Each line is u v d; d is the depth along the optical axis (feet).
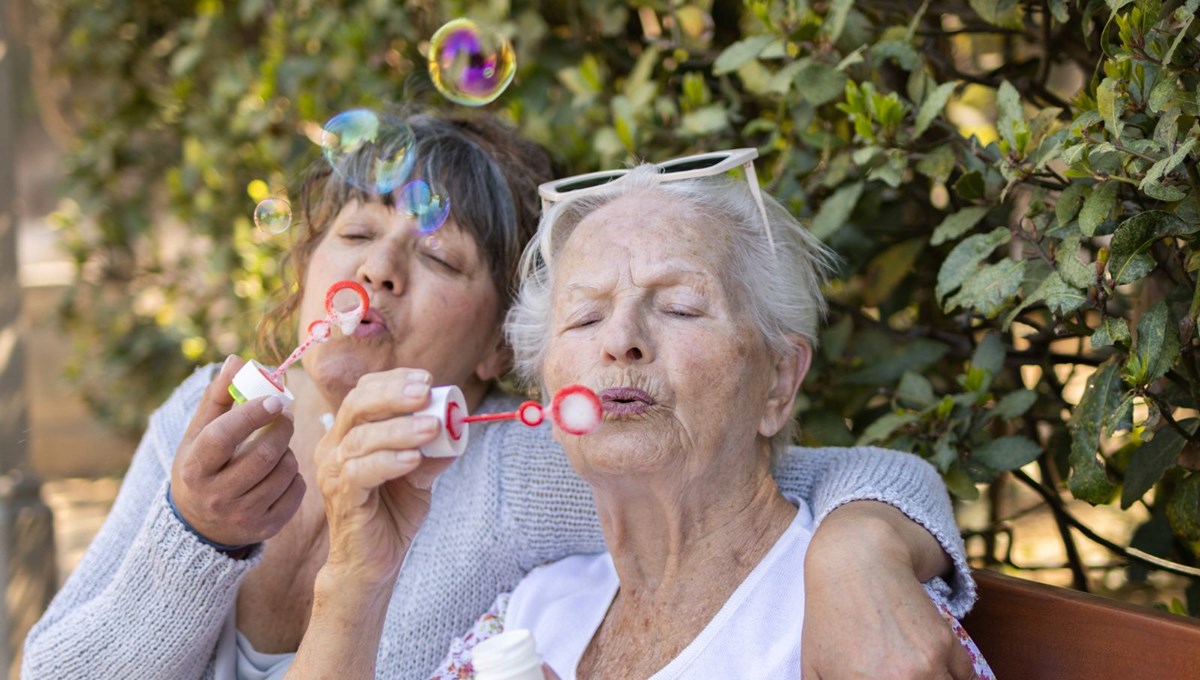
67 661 5.03
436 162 5.60
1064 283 4.59
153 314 13.99
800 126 6.21
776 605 4.30
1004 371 6.52
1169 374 4.78
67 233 14.15
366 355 5.34
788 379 4.73
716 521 4.46
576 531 5.25
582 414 3.73
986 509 8.39
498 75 5.86
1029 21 6.13
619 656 4.59
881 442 5.84
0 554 10.34
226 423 4.42
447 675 4.85
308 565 5.62
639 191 4.75
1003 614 4.41
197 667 5.27
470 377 5.94
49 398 17.95
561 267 4.65
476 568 5.42
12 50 12.22
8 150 11.59
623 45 7.94
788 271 4.75
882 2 6.09
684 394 4.25
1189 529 4.82
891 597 3.53
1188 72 4.24
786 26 5.88
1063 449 6.25
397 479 4.16
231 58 11.78
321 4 9.89
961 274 5.05
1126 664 4.04
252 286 11.60
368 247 5.43
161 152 13.41
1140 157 4.17
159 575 4.87
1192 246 4.40
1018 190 5.46
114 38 13.30
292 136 10.60
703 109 6.67
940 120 5.72
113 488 16.40
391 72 9.57
